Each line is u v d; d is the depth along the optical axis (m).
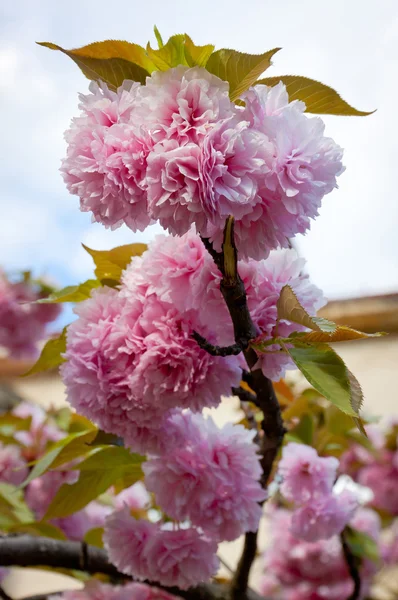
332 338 0.38
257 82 0.42
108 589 0.57
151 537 0.48
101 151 0.38
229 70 0.40
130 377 0.42
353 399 0.36
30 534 0.60
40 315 1.07
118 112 0.39
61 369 0.45
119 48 0.41
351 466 0.92
